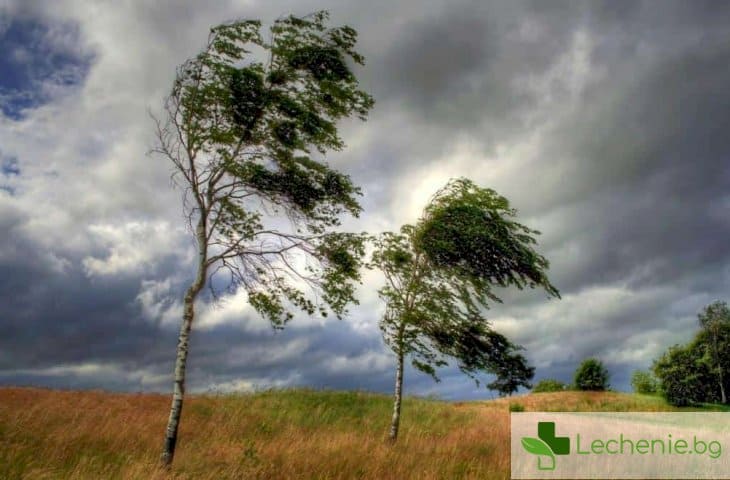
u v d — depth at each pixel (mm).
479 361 15836
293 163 11672
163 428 13258
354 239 12164
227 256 11508
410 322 15461
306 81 11766
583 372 41500
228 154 11375
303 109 11289
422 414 21656
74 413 13492
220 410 17312
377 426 18203
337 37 11711
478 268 15836
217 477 9062
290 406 19953
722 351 34875
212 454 10586
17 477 8344
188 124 11234
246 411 17625
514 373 15914
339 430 16344
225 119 11453
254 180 11445
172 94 11117
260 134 11555
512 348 15953
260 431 14867
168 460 9805
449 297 15992
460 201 16156
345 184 11953
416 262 16328
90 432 11648
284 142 11508
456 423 19766
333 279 11766
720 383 33812
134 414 14461
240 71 10812
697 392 33031
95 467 9031
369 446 11828
